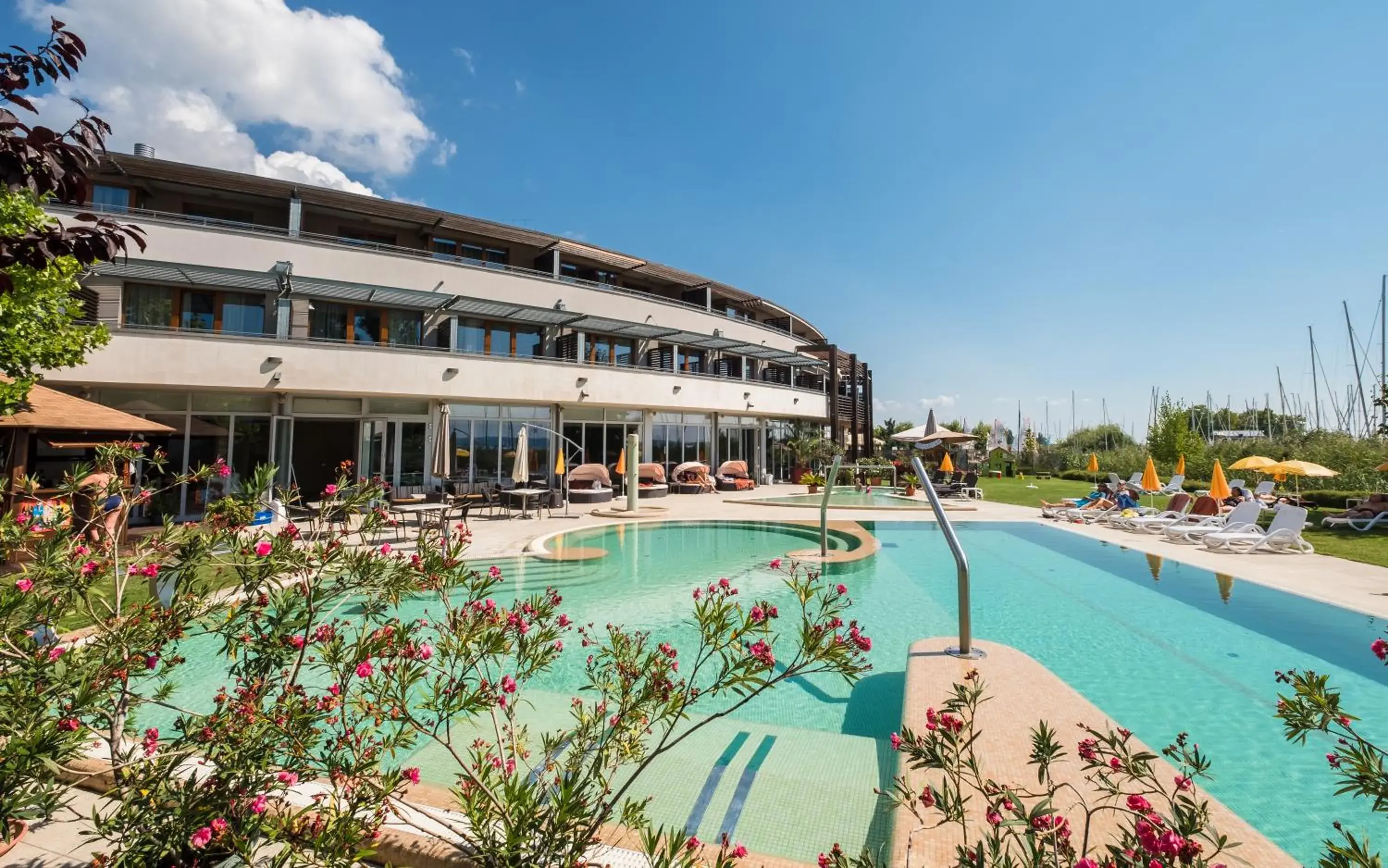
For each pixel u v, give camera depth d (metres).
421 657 2.56
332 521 2.85
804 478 28.22
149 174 18.11
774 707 5.50
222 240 17.83
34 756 2.05
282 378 17.12
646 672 2.57
